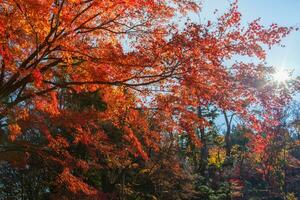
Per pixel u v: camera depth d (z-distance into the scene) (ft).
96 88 38.65
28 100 39.01
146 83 36.37
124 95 39.78
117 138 60.80
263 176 138.51
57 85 37.32
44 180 73.36
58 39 34.58
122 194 82.02
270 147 121.08
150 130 44.19
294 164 149.38
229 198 121.60
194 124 38.01
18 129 36.94
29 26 33.71
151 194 92.02
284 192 146.10
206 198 114.93
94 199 49.34
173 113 37.55
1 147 41.47
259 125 35.73
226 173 139.33
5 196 81.82
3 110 36.91
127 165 79.10
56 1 34.27
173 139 83.35
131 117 41.63
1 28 31.76
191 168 119.96
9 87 36.40
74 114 40.42
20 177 78.02
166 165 89.51
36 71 33.60
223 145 150.92
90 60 35.88
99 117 41.27
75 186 47.01
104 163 74.79
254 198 132.05
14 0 32.12
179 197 95.96
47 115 40.86
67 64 36.40
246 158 148.56
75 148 63.52
